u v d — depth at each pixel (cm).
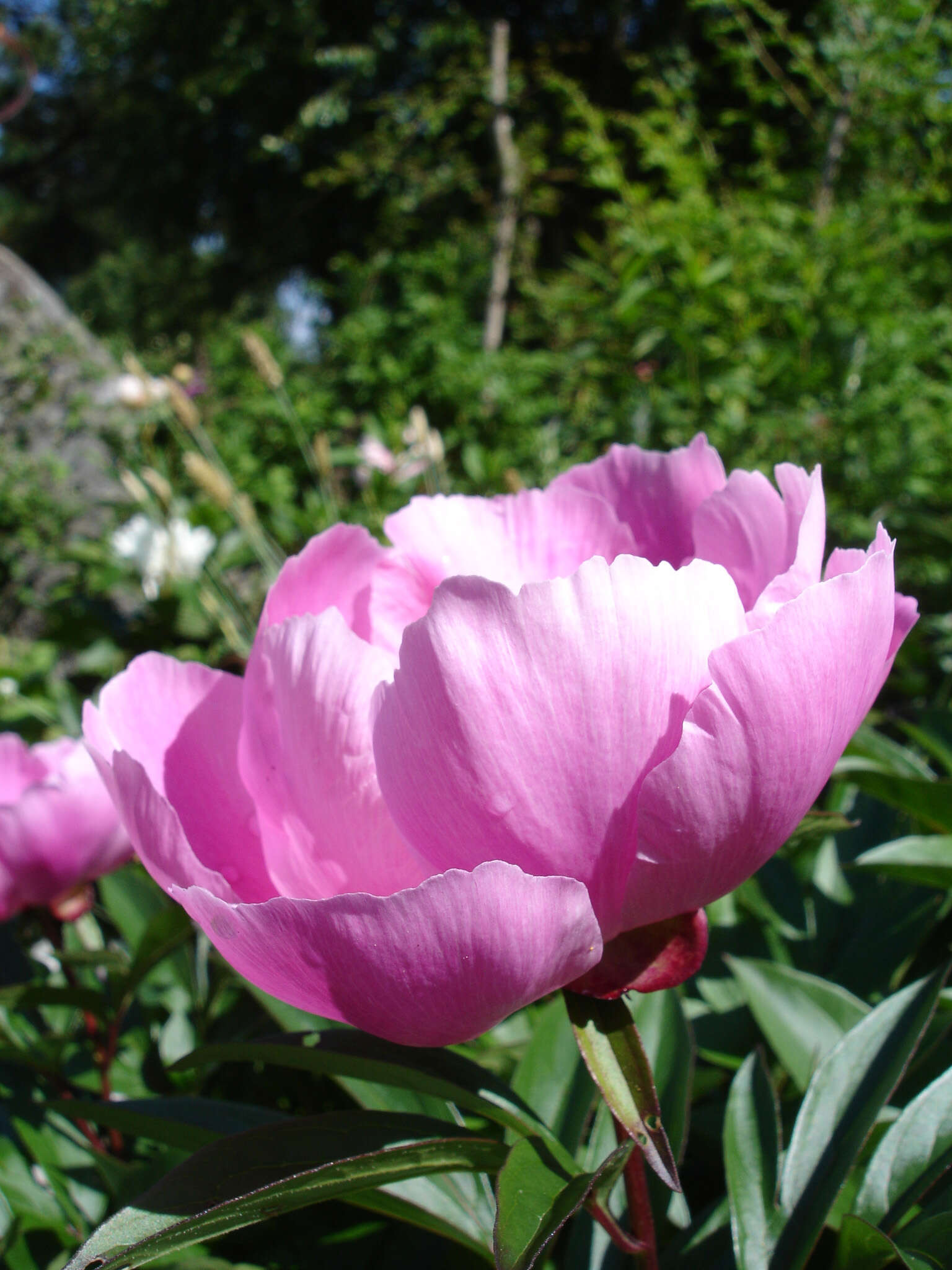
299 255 402
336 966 16
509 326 228
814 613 16
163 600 92
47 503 155
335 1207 29
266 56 338
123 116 414
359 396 191
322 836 18
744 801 17
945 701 60
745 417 100
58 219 623
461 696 16
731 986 33
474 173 261
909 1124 23
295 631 18
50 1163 30
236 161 400
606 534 23
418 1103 26
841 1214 24
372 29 329
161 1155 27
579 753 16
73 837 33
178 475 149
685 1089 26
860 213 118
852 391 98
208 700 21
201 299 436
